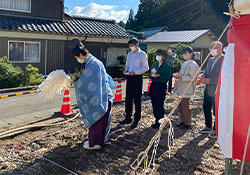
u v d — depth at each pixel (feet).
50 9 46.34
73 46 13.46
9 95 29.68
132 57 17.81
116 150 14.11
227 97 8.35
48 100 27.43
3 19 40.86
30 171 11.67
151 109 23.43
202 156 13.47
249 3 7.61
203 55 91.20
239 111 8.17
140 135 16.42
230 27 8.40
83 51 13.48
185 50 16.75
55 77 14.32
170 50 31.30
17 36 40.81
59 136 15.96
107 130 14.94
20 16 42.96
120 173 11.68
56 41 45.14
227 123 8.38
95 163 12.59
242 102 8.11
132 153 13.74
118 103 25.80
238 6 7.80
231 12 8.16
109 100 14.39
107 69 53.52
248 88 8.00
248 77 8.01
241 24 8.04
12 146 14.29
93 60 13.52
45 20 45.73
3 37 39.52
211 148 14.53
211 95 15.89
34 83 37.63
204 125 18.81
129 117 18.84
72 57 47.34
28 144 14.62
